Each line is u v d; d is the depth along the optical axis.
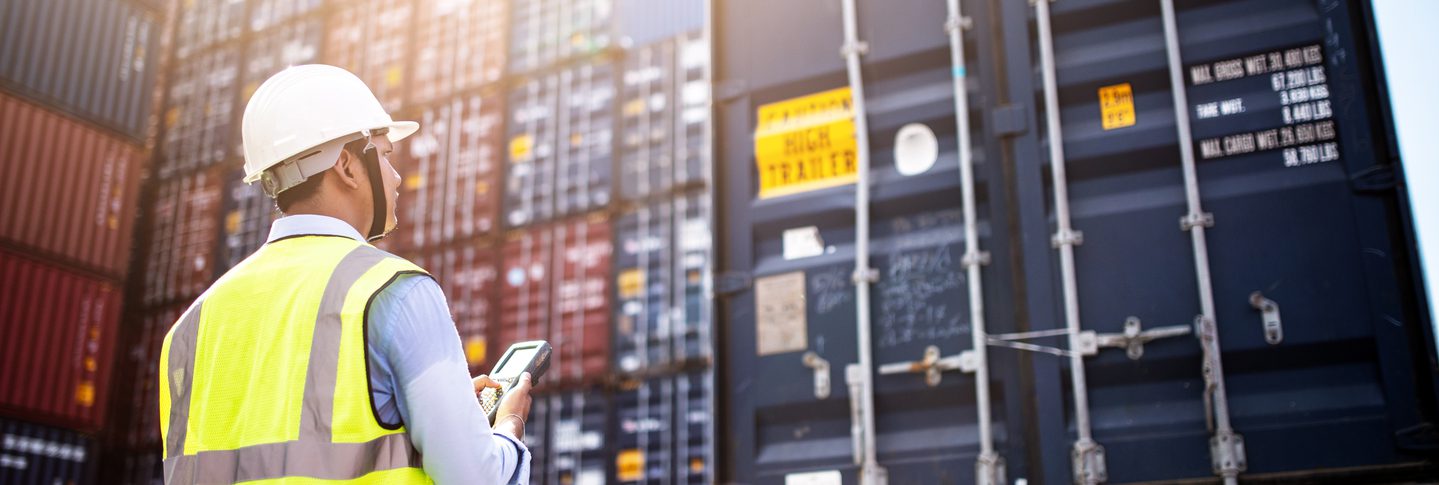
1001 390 4.31
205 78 19.14
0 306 13.36
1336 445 3.73
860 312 4.61
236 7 19.58
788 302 4.80
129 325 17.83
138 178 15.63
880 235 4.75
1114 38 4.52
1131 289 4.16
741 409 4.74
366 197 1.99
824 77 5.00
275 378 1.74
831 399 4.59
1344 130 4.04
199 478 1.74
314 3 19.03
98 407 14.42
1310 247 3.96
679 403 14.80
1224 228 4.09
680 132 16.19
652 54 16.80
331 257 1.81
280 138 1.93
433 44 18.33
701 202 15.66
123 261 15.15
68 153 14.66
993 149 4.55
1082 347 4.13
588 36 17.28
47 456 13.62
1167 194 4.23
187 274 17.72
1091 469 3.98
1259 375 3.93
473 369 16.05
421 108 18.03
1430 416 3.64
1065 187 4.34
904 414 4.49
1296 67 4.21
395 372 1.73
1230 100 4.26
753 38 5.20
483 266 16.64
